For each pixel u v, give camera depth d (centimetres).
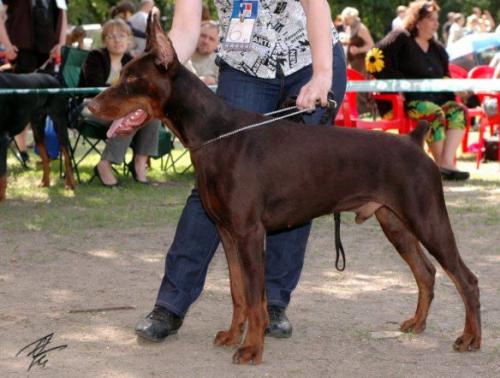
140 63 416
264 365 425
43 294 559
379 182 427
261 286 420
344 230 779
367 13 3072
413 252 473
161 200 933
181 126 423
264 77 462
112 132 421
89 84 1008
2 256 668
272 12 458
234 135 417
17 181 1044
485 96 1209
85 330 482
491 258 669
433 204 429
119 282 593
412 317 488
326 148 423
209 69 1123
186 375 410
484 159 1266
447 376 409
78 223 801
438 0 3347
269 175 415
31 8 1085
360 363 429
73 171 1053
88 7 2841
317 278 606
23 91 868
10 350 446
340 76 470
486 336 471
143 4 1336
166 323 458
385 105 1123
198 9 457
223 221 422
